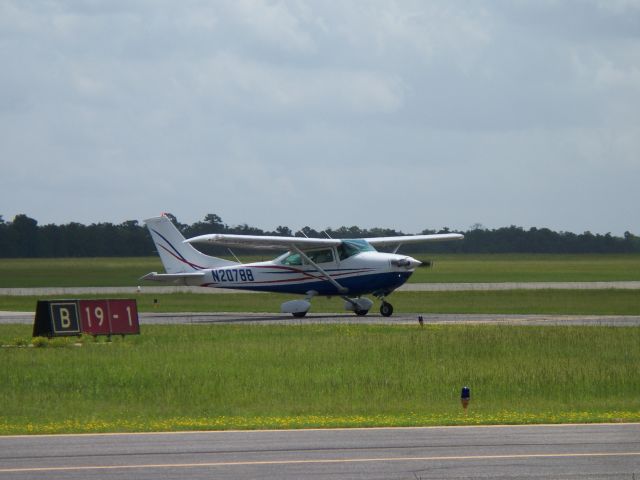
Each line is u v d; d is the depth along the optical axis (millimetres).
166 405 46344
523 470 31297
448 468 31641
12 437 37719
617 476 30516
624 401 46719
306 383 52250
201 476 30938
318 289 106188
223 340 74688
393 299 139375
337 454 33969
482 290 161125
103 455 34094
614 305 121250
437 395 48531
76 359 63625
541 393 49031
